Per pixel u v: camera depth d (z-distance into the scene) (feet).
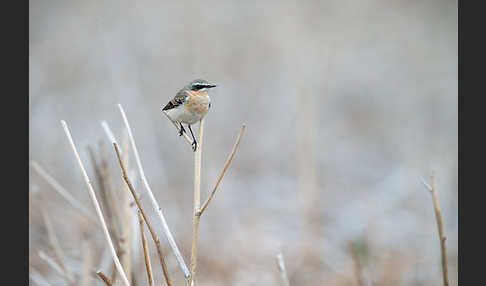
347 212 41.60
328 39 72.13
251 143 52.75
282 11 78.84
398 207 42.88
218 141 50.60
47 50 66.69
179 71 61.82
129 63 60.90
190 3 77.82
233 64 65.05
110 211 24.13
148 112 54.54
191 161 47.50
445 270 21.03
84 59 63.72
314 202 38.65
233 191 45.16
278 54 67.67
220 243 36.81
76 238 30.78
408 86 67.87
